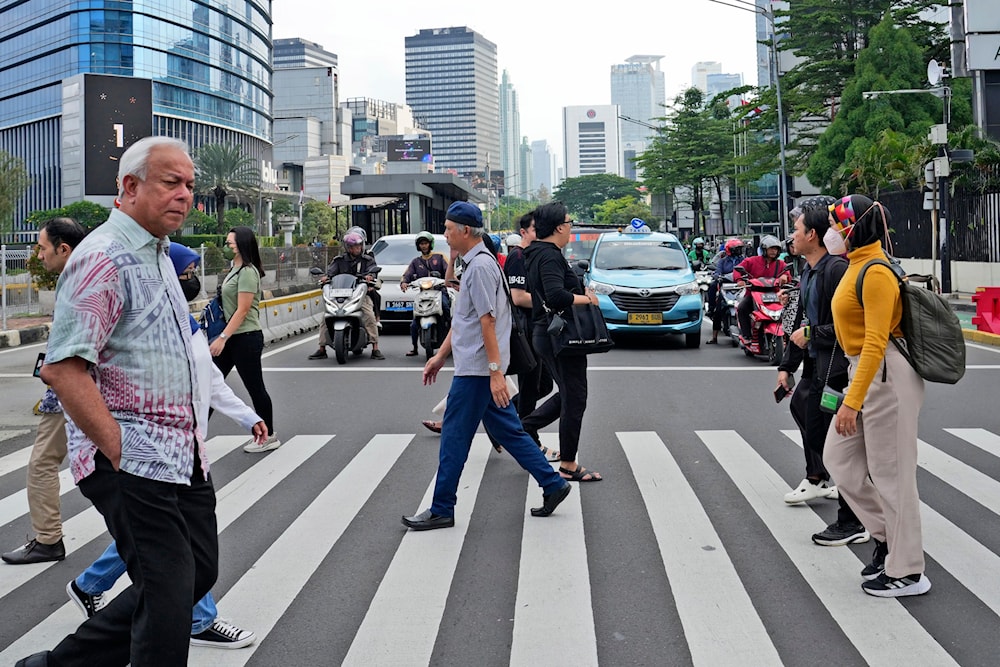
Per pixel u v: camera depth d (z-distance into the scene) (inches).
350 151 6097.4
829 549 200.4
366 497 247.6
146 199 115.3
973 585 177.3
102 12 3644.2
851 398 168.6
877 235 170.4
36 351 644.7
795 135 1683.1
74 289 109.1
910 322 167.8
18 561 197.3
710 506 234.8
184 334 119.1
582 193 5423.2
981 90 1090.7
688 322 591.8
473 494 249.1
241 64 4242.1
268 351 603.5
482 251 213.8
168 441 114.4
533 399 292.8
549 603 170.1
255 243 294.8
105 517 115.8
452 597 173.9
